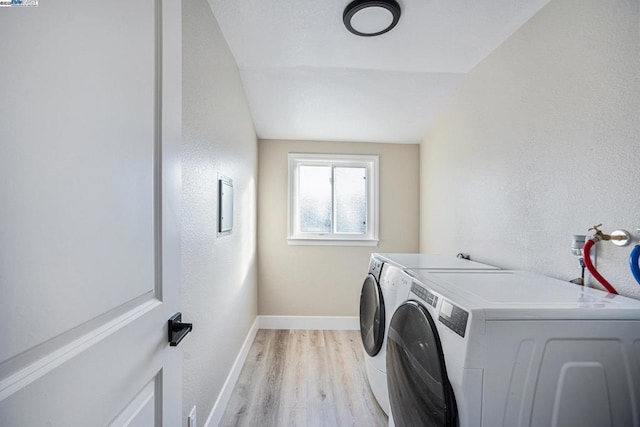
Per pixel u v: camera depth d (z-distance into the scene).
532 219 1.43
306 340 2.64
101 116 0.52
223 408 1.66
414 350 1.05
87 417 0.48
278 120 2.64
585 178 1.15
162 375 0.73
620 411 0.79
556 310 0.79
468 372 0.77
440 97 2.32
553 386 0.78
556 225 1.29
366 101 2.39
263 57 1.93
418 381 1.00
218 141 1.61
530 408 0.78
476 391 0.77
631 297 0.98
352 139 2.94
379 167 2.99
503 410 0.77
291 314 2.94
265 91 2.29
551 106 1.32
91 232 0.50
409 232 2.99
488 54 1.81
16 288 0.37
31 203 0.39
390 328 1.32
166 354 0.75
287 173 2.94
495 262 1.72
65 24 0.45
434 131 2.62
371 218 3.01
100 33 0.52
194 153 1.28
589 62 1.13
